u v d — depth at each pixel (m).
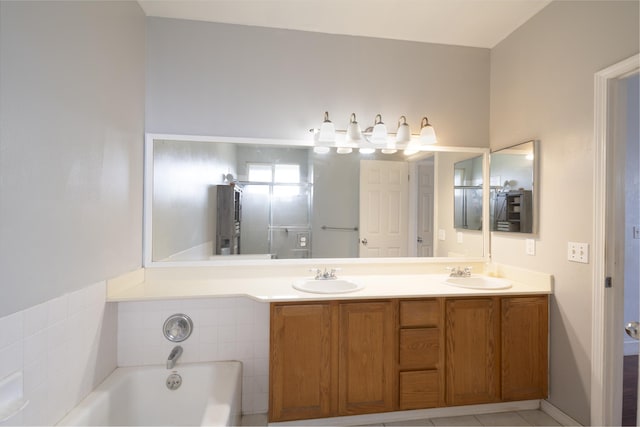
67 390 1.35
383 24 2.21
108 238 1.65
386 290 1.93
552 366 1.95
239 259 2.23
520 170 2.17
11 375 1.03
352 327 1.80
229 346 2.01
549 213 1.97
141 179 2.05
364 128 2.36
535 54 2.08
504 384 1.92
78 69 1.37
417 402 1.84
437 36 2.35
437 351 1.87
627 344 2.76
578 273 1.78
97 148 1.52
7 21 1.00
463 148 2.47
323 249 2.33
